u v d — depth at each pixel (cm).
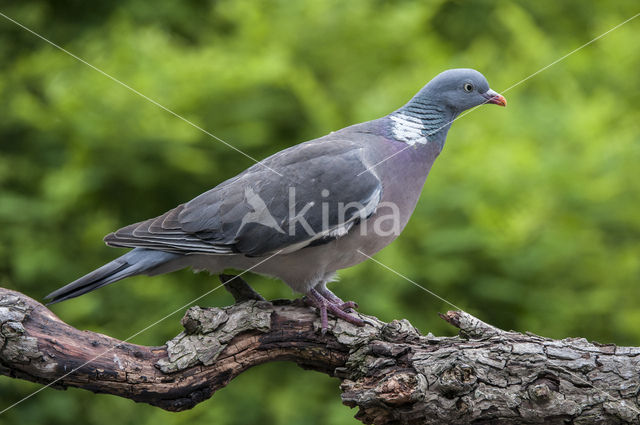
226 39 1292
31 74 1320
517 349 571
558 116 1154
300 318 638
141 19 1423
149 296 1173
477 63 1266
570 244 1027
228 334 610
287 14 1262
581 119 1116
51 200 1179
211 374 605
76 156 1148
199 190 1185
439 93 757
